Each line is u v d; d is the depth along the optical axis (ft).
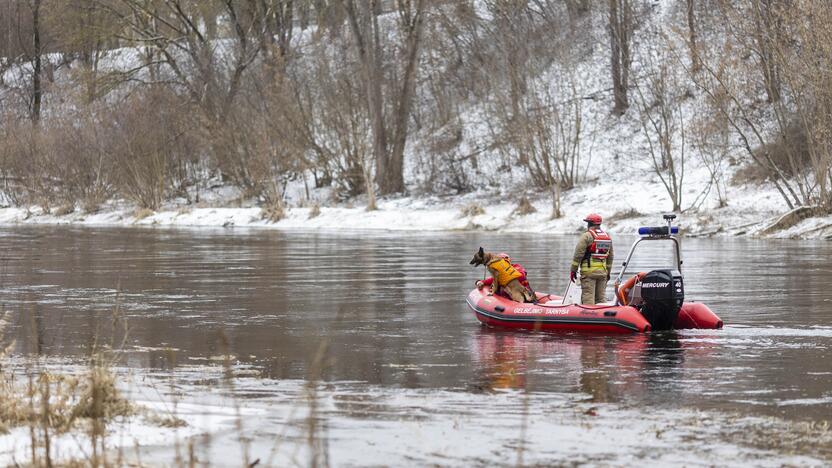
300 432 25.96
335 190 189.78
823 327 45.68
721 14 146.51
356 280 70.64
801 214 117.39
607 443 24.79
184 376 34.86
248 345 42.37
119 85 226.58
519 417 27.81
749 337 42.80
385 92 190.08
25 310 55.01
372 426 26.71
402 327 47.50
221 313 53.21
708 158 158.20
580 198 152.35
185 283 69.51
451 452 24.03
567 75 192.75
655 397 30.53
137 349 41.45
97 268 82.74
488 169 184.14
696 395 30.81
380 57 188.44
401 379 34.06
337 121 187.73
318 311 53.78
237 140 186.09
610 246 46.26
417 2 186.70
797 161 138.82
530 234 130.41
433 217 152.97
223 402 29.94
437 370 35.83
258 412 28.37
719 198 137.28
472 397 30.81
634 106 183.52
